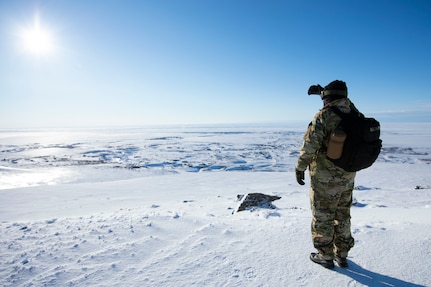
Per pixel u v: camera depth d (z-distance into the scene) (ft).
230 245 7.29
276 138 409.28
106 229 9.00
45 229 9.24
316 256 6.22
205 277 5.78
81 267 6.36
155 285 5.55
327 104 5.96
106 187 55.47
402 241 7.04
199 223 9.59
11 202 39.50
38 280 5.82
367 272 5.75
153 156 177.37
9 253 7.21
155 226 9.23
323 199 5.97
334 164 5.69
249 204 18.06
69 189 52.80
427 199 33.94
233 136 485.15
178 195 45.11
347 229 6.10
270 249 6.95
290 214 12.32
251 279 5.65
